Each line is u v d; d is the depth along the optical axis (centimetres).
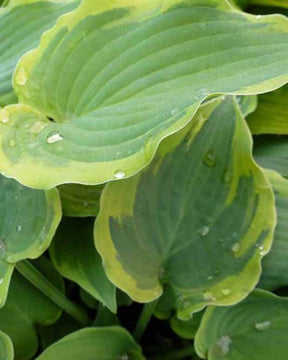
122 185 93
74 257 99
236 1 113
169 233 96
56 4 101
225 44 88
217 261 96
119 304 102
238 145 94
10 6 101
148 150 83
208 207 96
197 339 97
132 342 100
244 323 98
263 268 99
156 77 88
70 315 106
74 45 91
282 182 101
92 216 100
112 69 90
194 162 95
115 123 87
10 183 94
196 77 87
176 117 83
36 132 88
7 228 94
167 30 89
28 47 100
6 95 99
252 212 95
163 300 101
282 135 110
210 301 95
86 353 97
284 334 98
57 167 85
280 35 87
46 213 93
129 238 95
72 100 91
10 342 92
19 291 101
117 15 90
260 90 84
